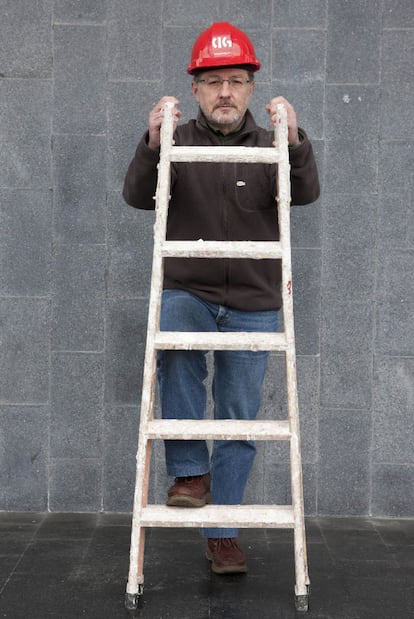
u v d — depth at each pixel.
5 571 3.02
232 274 2.88
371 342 3.63
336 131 3.56
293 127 2.68
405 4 3.52
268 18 3.54
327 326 3.63
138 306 3.64
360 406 3.65
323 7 3.53
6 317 3.64
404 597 2.82
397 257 3.60
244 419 2.97
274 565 3.10
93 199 3.60
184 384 2.85
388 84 3.55
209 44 2.76
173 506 2.71
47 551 3.22
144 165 2.78
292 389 2.59
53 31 3.55
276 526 2.61
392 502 3.68
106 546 3.29
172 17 3.55
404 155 3.57
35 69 3.56
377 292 3.61
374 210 3.59
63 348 3.65
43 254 3.62
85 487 3.69
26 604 2.74
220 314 2.91
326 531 3.50
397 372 3.64
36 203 3.60
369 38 3.54
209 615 2.66
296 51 3.54
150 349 2.58
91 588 2.87
